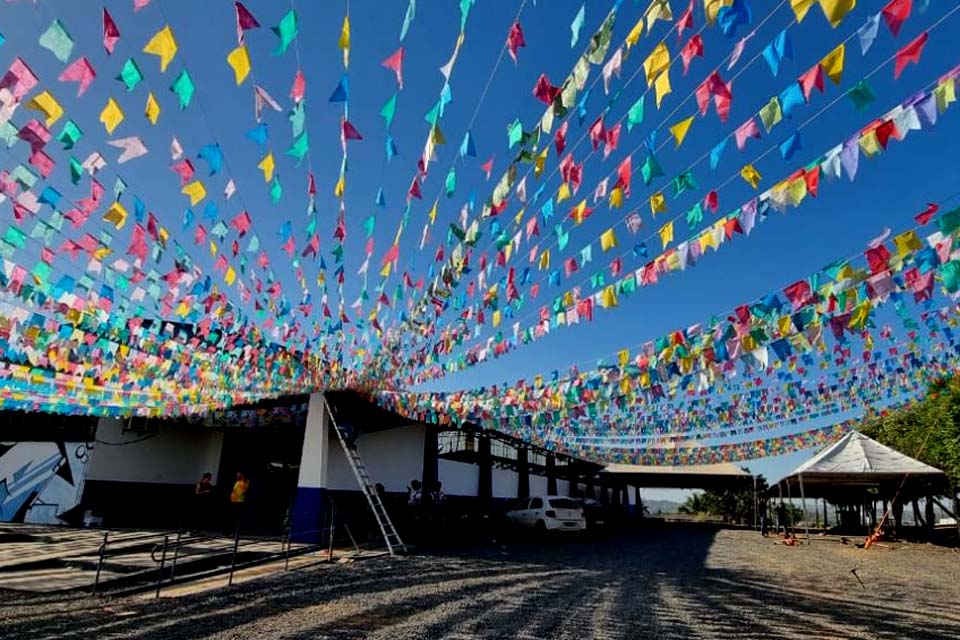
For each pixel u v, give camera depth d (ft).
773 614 17.98
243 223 15.02
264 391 37.27
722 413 34.71
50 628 14.30
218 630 14.32
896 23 6.74
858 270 12.31
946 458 45.39
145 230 15.69
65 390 35.22
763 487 84.94
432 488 46.50
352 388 38.04
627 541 48.80
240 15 8.54
